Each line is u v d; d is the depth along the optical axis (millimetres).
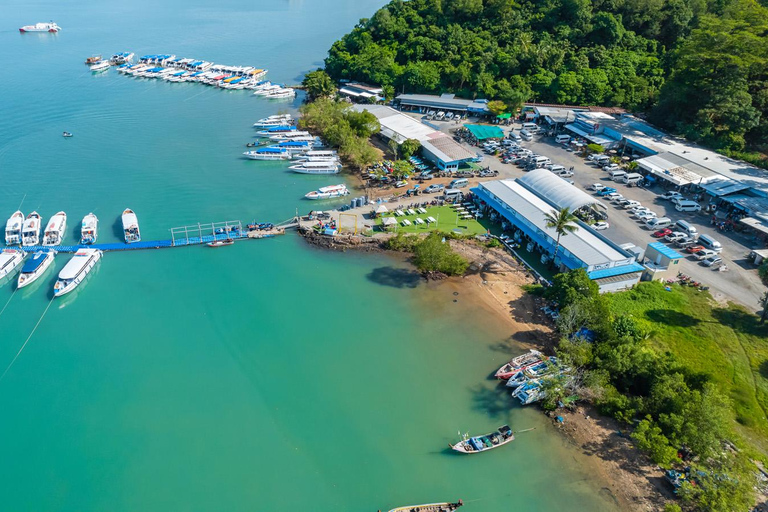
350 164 170500
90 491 72812
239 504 71250
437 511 69500
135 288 111875
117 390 87938
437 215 137000
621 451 77438
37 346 96625
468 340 99000
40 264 114750
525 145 179250
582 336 90938
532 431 81188
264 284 113812
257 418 83312
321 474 75125
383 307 107438
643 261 114250
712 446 70688
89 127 194750
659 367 82188
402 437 80438
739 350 93312
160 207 141750
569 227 107125
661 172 148625
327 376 91062
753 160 153625
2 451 78062
